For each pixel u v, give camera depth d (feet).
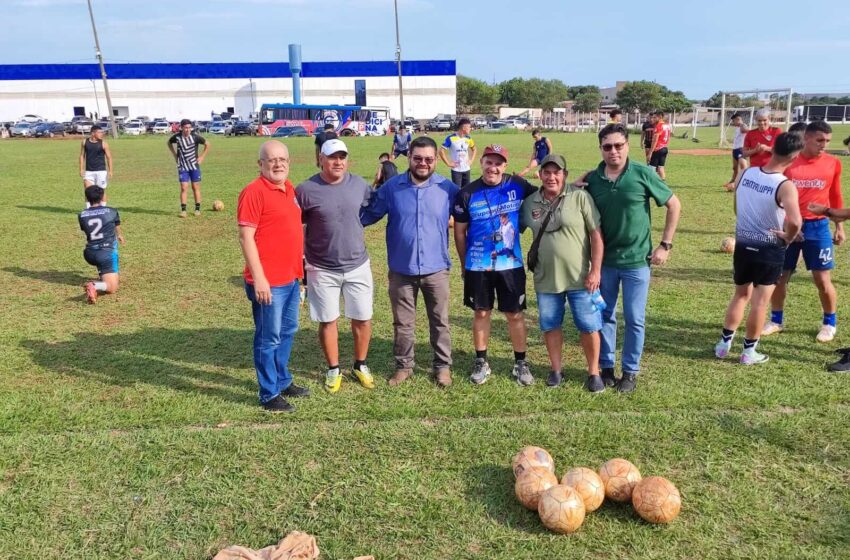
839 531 11.05
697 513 11.61
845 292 24.45
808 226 18.99
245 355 19.20
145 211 45.83
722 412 15.10
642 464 13.12
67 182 64.69
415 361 18.69
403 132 65.05
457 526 11.35
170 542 11.06
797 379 16.90
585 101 326.24
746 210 17.03
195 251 33.04
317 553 10.53
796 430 14.24
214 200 51.55
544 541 10.98
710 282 26.53
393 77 264.93
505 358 18.93
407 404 15.80
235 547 10.38
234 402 16.03
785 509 11.66
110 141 153.89
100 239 24.88
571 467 13.05
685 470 12.90
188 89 263.29
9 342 20.21
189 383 17.19
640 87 296.51
